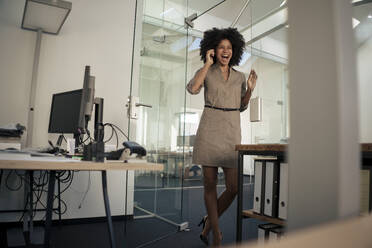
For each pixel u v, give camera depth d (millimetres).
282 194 1429
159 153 2701
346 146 222
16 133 2135
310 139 243
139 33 3301
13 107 2646
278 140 3908
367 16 3131
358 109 236
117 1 3219
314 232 202
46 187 2758
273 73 4207
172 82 2908
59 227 2607
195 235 2512
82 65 2977
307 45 251
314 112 241
